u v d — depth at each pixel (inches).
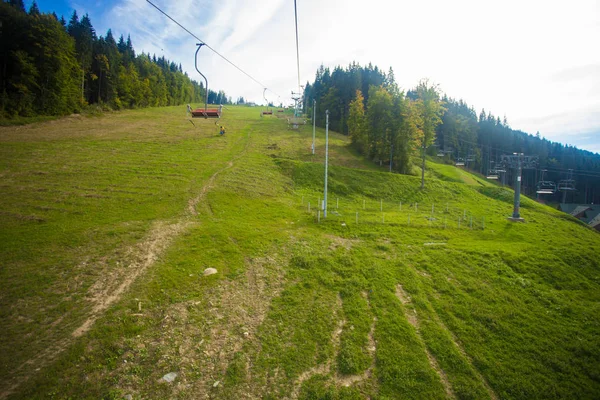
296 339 522.9
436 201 1875.0
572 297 770.2
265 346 499.5
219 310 581.9
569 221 1798.7
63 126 2532.0
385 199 1812.3
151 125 3021.7
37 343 464.8
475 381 469.7
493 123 5531.5
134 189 1305.4
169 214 1093.1
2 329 489.1
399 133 2384.4
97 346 464.4
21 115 2539.4
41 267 677.9
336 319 589.6
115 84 4040.4
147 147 2081.7
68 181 1312.7
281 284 699.4
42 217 958.4
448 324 609.3
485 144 5246.1
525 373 494.0
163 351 467.5
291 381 438.0
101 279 650.2
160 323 530.3
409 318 619.5
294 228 1108.5
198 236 914.1
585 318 663.1
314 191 1755.7
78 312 541.3
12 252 732.7
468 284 772.0
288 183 1790.1
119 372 424.2
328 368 469.7
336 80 4618.6
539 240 1302.9
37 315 527.5
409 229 1219.2
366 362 486.3
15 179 1267.2
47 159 1569.9
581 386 476.4
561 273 886.4
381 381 452.4
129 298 588.4
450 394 444.1
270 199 1460.4
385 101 2461.9
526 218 1673.2
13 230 853.8
